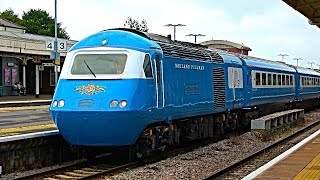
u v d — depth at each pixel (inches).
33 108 1208.2
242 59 856.9
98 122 475.5
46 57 1744.6
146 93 498.0
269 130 814.5
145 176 461.4
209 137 727.1
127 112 471.5
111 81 488.4
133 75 490.9
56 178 450.6
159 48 538.9
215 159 579.2
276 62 1190.9
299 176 390.9
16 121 846.5
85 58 511.5
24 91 1797.5
